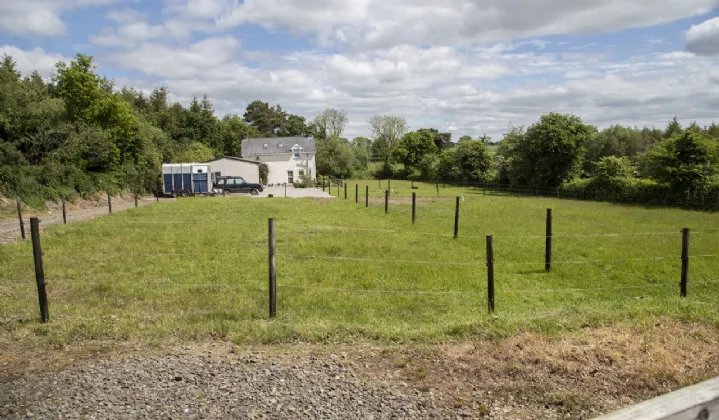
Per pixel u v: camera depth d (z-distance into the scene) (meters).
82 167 30.31
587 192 35.03
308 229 16.02
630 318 6.14
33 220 6.07
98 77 35.28
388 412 3.76
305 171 62.78
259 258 11.09
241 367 4.63
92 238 13.81
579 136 40.75
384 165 81.50
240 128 78.06
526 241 13.81
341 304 7.52
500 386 4.22
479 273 9.86
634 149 56.91
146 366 4.64
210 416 3.66
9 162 23.36
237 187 41.09
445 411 3.79
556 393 4.05
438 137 98.69
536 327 5.76
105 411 3.73
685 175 26.83
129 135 36.56
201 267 10.17
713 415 2.12
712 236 14.44
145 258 11.03
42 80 39.72
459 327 5.81
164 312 6.93
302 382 4.29
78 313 6.66
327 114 98.44
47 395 4.00
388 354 5.02
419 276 9.48
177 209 23.97
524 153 43.25
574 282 9.31
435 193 40.50
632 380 4.29
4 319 6.24
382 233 15.11
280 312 6.89
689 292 8.11
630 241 13.65
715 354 4.82
